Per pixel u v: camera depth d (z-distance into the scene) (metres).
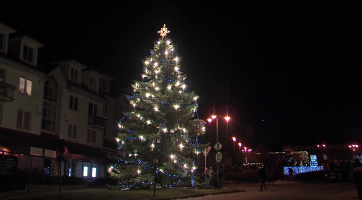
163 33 25.28
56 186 25.62
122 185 23.36
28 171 25.92
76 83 37.12
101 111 41.38
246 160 59.94
